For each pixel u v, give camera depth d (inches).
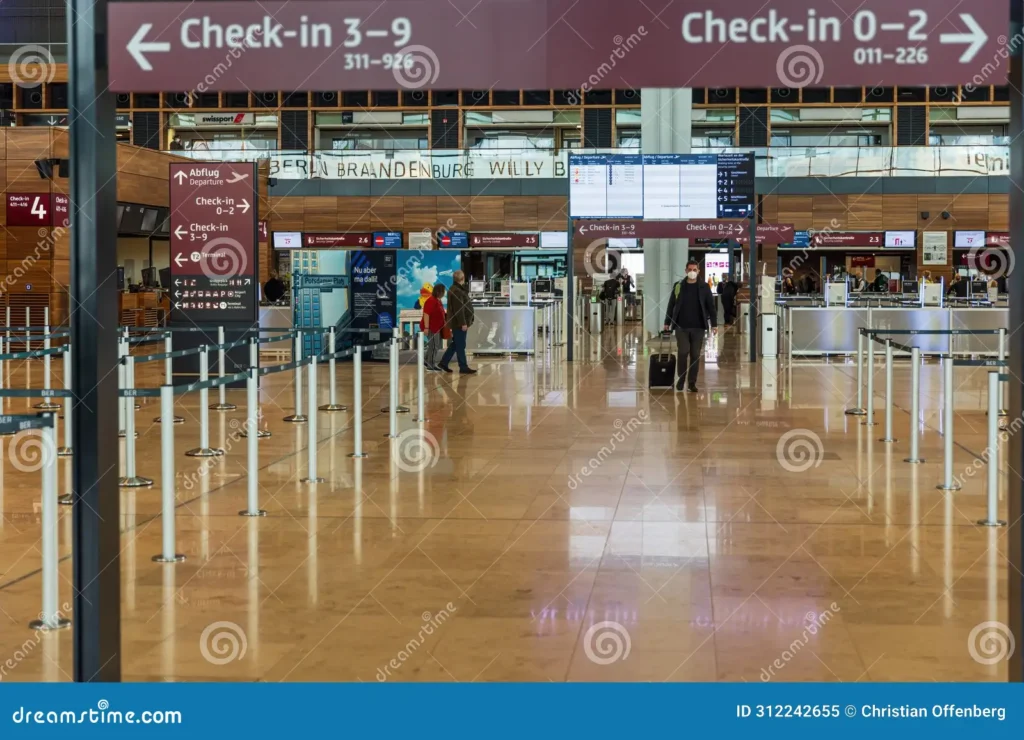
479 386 671.1
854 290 1373.0
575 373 761.0
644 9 152.1
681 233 813.2
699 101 1683.1
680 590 223.8
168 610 211.3
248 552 257.1
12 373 794.2
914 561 245.9
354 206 1595.7
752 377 719.7
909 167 1545.3
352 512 302.0
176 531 279.4
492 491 332.5
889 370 425.1
